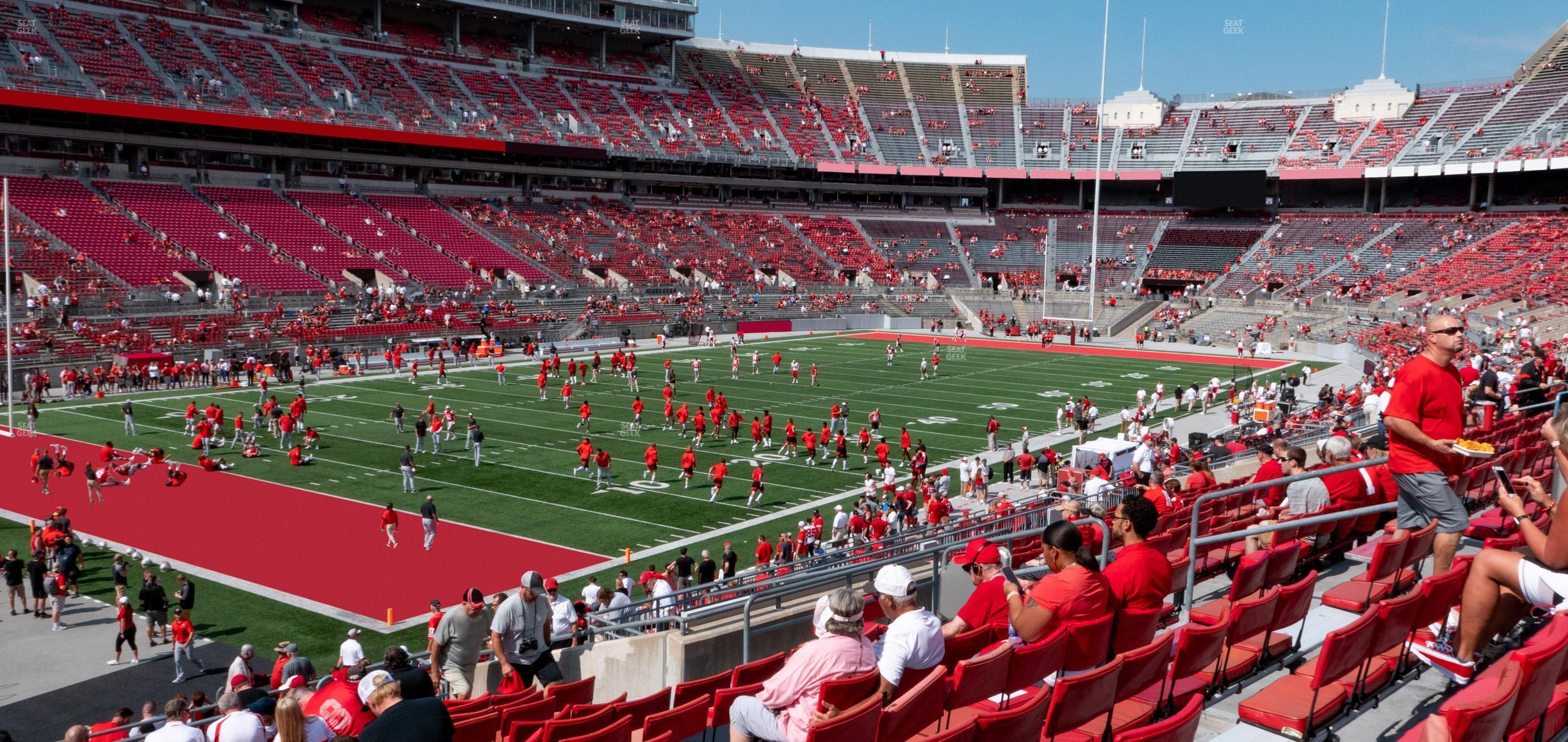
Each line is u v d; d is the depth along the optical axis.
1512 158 75.81
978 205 101.25
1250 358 63.75
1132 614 7.16
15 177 57.59
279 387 48.06
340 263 62.97
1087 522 11.95
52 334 48.16
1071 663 6.81
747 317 75.31
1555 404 13.34
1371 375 44.72
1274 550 9.01
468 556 24.30
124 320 51.19
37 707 16.42
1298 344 66.56
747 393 48.50
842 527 24.95
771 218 90.06
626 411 43.44
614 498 29.86
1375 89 89.94
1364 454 12.41
